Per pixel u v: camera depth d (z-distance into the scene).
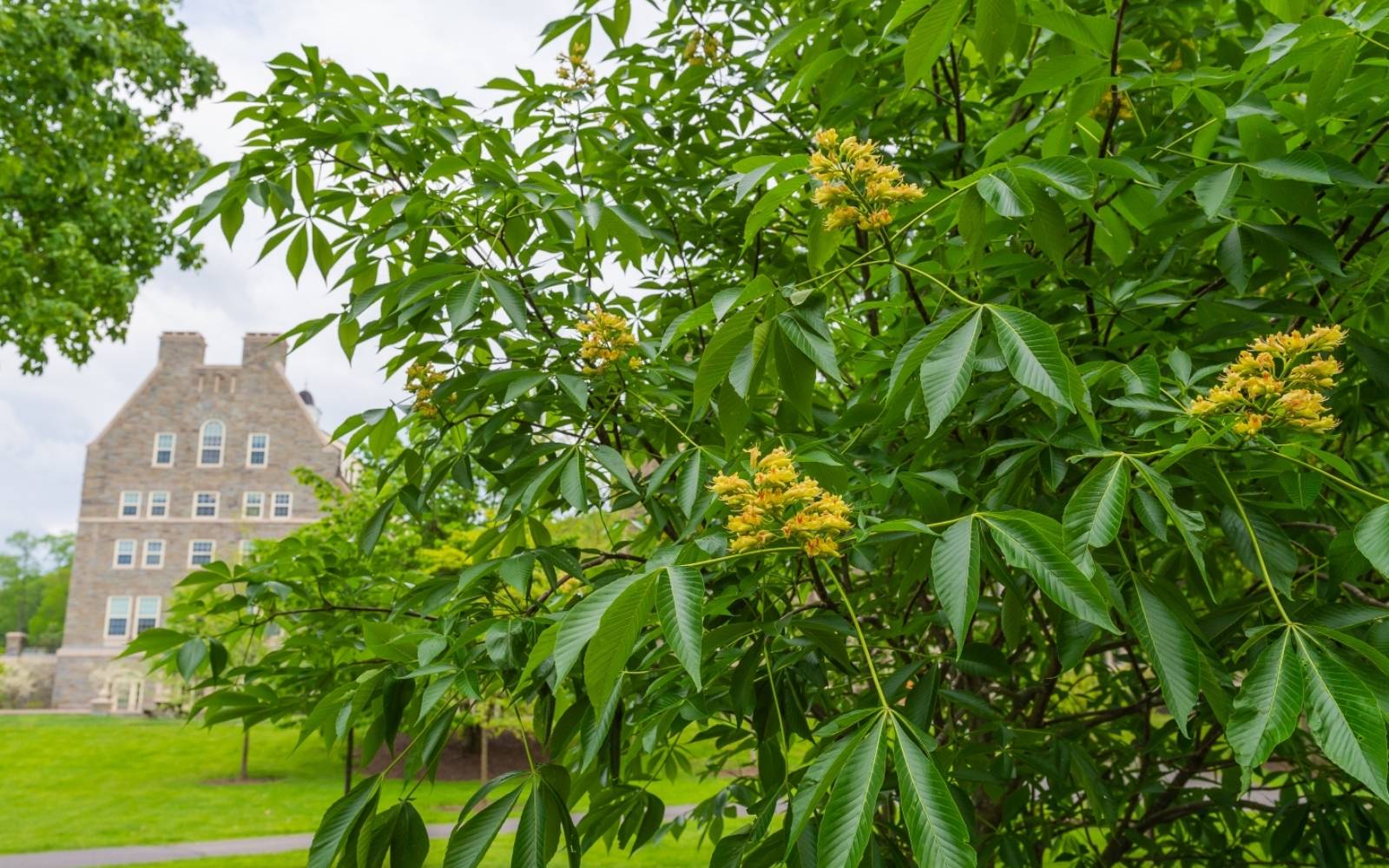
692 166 3.04
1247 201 1.98
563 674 1.20
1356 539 1.33
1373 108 1.93
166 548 35.66
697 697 2.01
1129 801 2.96
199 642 2.44
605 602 1.27
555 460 2.18
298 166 2.48
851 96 2.57
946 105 2.87
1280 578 1.70
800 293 1.57
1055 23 1.67
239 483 36.16
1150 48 3.01
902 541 2.16
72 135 10.63
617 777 2.06
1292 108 1.78
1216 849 3.11
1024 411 2.24
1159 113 2.91
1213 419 1.59
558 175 2.81
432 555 10.86
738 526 1.47
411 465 2.58
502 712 14.73
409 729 2.28
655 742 2.13
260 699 2.47
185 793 16.47
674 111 3.09
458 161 2.25
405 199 2.33
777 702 1.89
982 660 2.11
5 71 9.62
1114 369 1.86
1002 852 2.69
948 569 1.34
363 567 3.30
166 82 11.28
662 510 2.44
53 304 10.07
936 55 1.61
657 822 2.43
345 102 2.52
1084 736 3.00
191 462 36.22
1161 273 2.25
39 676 40.03
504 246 2.53
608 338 2.23
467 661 2.00
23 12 9.43
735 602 2.15
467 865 1.61
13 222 10.23
